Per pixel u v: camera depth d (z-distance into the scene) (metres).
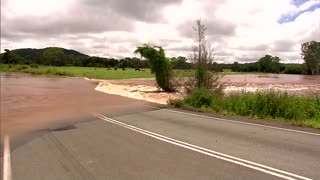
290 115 14.84
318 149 8.88
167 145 9.66
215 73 22.64
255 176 6.67
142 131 12.09
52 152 9.30
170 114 16.88
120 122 14.49
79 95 30.20
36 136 11.82
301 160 7.79
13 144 10.53
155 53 31.38
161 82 31.98
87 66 192.62
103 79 69.81
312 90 37.59
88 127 13.44
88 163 8.01
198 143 9.82
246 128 12.41
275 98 15.87
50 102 24.27
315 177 6.57
